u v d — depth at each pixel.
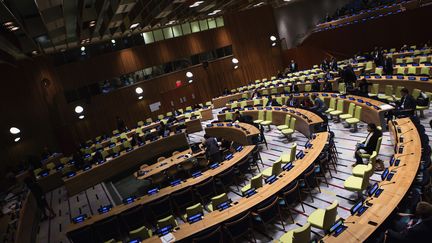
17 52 17.12
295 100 18.06
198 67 27.06
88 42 21.00
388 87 15.16
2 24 9.65
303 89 21.45
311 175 9.31
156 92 25.36
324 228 7.01
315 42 28.59
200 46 27.09
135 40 24.56
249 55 29.27
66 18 12.66
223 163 11.78
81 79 22.72
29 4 8.97
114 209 10.42
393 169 7.73
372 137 9.98
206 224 7.64
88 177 16.28
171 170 13.44
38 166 18.73
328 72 21.30
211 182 10.69
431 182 7.14
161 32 25.56
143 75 24.91
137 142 18.36
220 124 17.95
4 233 10.93
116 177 17.08
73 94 22.66
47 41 16.00
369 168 8.25
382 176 7.60
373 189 6.96
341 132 14.34
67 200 15.46
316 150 10.46
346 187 8.60
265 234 8.45
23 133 20.81
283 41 31.95
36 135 21.30
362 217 6.14
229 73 28.45
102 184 16.48
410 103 12.22
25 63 21.09
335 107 15.73
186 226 7.77
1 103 20.09
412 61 18.95
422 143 8.73
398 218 6.12
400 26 24.12
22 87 20.95
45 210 14.02
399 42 24.53
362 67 20.56
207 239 7.31
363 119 14.55
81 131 22.78
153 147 18.22
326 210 6.81
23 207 12.18
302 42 29.47
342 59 27.48
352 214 6.33
